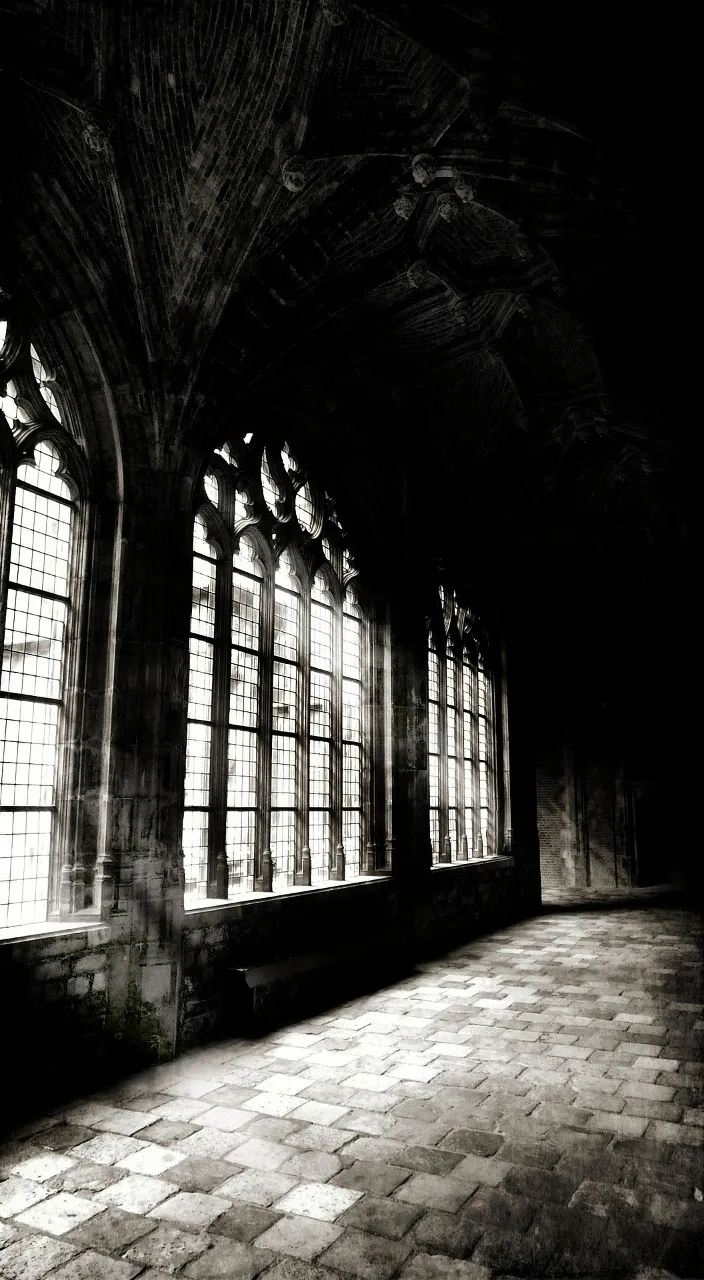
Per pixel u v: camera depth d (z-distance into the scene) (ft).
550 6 28.19
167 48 28.53
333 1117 23.85
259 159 32.24
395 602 54.29
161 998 30.09
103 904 29.12
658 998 39.14
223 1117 23.97
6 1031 25.12
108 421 32.30
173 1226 17.58
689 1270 15.98
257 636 41.04
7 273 29.09
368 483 53.52
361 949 42.42
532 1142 22.04
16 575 28.60
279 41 29.48
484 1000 38.88
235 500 40.14
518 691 80.28
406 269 40.27
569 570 87.76
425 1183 19.58
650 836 99.19
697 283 39.55
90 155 30.07
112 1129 23.03
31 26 26.58
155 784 31.27
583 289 42.01
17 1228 17.52
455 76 30.83
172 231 32.48
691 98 30.19
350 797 50.03
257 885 39.06
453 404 55.93
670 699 97.71
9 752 27.66
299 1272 15.85
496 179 35.76
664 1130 22.85
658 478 67.72
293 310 37.91
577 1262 16.24
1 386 28.60
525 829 77.41
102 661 31.17
